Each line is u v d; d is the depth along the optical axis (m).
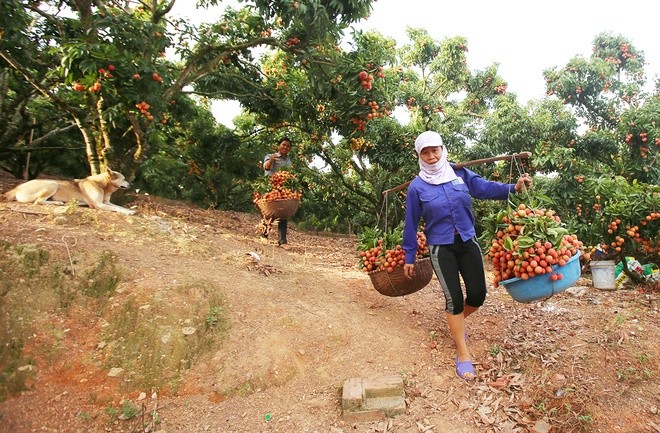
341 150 10.70
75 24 6.69
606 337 3.36
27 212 4.86
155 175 12.41
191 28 7.25
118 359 3.21
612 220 4.68
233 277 4.38
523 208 3.03
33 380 3.03
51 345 3.27
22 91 8.72
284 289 4.36
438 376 3.17
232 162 12.08
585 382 2.94
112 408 2.90
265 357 3.26
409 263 3.31
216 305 3.73
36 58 7.32
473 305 3.20
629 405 2.75
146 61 5.30
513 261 2.90
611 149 8.50
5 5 5.20
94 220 5.02
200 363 3.24
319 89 6.54
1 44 5.93
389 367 3.25
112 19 5.11
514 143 8.88
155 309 3.52
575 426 2.63
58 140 11.04
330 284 4.83
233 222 9.09
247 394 3.03
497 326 3.80
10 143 9.39
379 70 6.09
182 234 5.50
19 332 3.29
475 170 9.22
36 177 11.37
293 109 8.67
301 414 2.86
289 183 7.60
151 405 2.95
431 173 3.21
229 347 3.34
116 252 4.20
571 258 2.85
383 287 3.82
